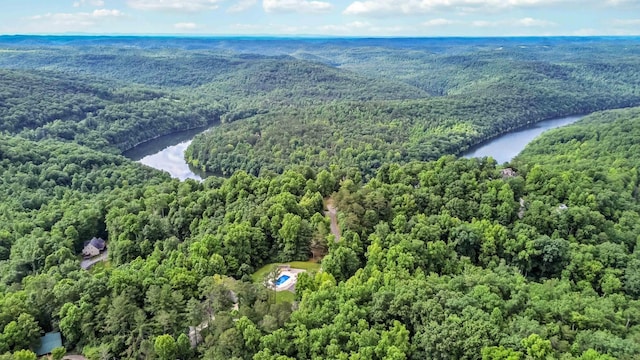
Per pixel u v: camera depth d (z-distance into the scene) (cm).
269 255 12850
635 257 12694
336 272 11350
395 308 9225
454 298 9362
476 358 8100
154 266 11756
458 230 13138
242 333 8719
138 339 9069
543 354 7850
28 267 13925
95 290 10206
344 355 8238
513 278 11244
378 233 12781
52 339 9681
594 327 9206
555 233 13738
